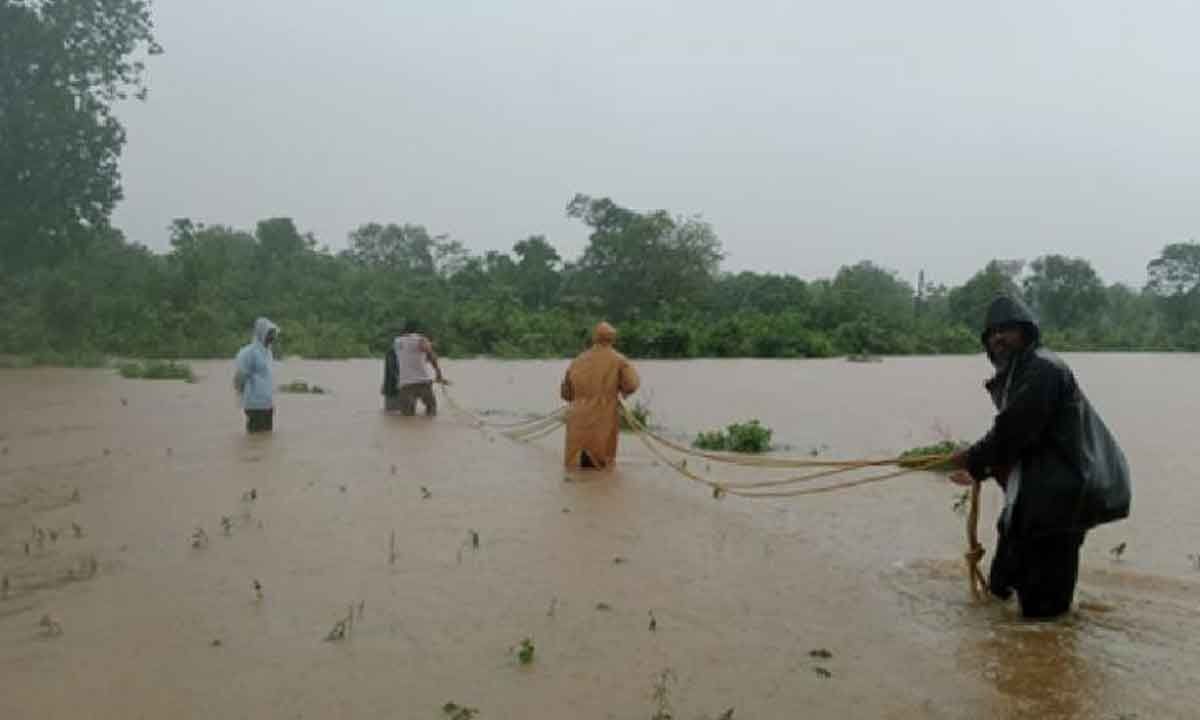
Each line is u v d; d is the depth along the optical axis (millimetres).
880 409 18969
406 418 15719
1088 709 4441
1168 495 9844
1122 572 6879
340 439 12875
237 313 44375
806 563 6910
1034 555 5762
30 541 7176
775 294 62938
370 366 31156
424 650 5023
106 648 5020
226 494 8930
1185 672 4898
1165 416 17969
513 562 6730
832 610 5840
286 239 64375
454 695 4465
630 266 61406
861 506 9055
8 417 14898
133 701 4367
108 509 8250
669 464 11234
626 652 5047
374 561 6699
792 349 47625
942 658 5074
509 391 22438
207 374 25406
